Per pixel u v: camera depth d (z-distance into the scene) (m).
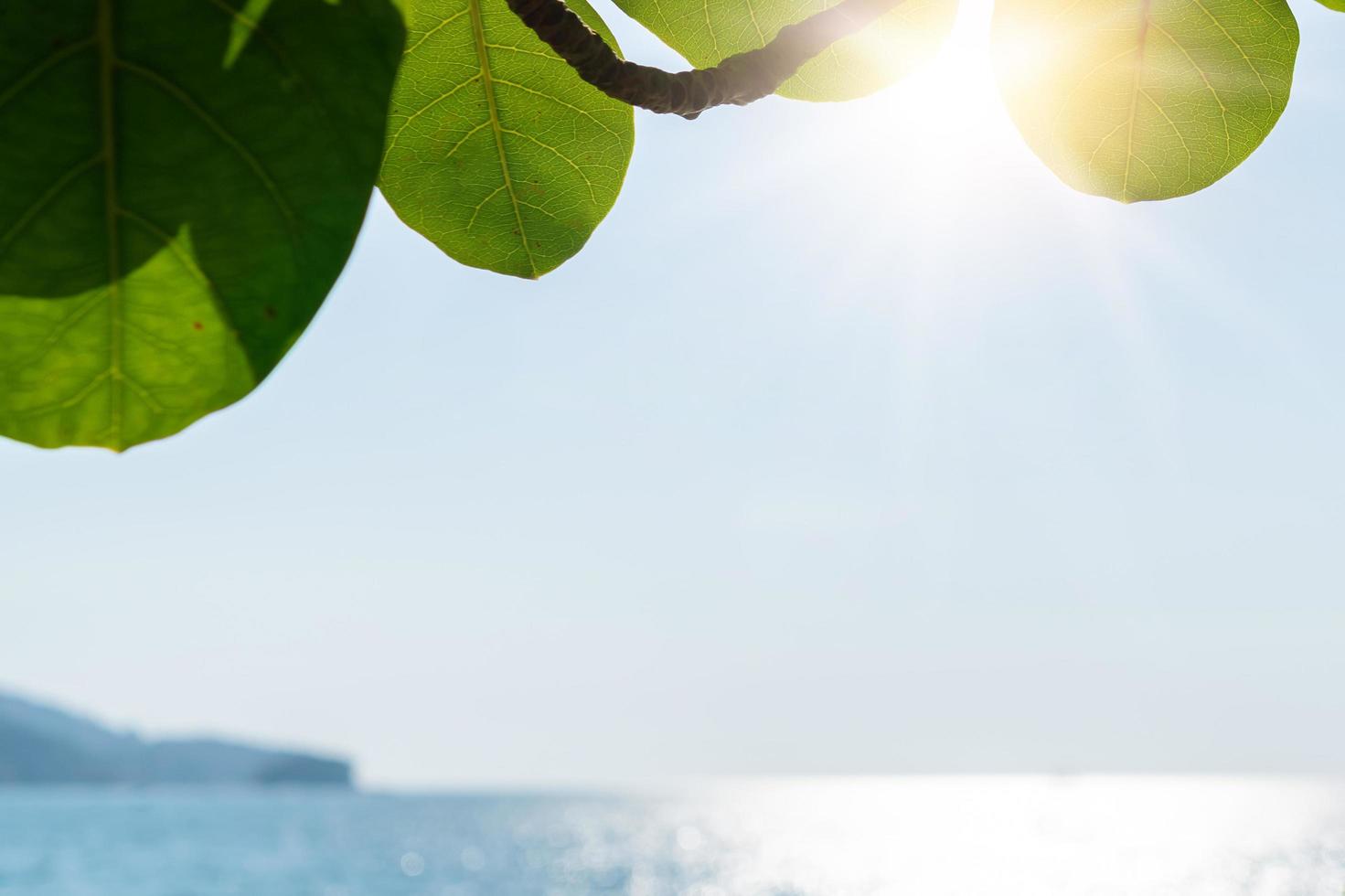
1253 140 0.76
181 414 0.57
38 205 0.55
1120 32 0.76
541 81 0.75
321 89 0.56
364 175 0.57
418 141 0.75
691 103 0.69
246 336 0.57
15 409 0.56
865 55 0.76
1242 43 0.75
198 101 0.56
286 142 0.56
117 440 0.57
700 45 0.76
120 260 0.56
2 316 0.56
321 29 0.56
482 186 0.76
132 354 0.56
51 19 0.55
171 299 0.56
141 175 0.56
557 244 0.77
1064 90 0.77
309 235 0.56
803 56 0.71
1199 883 30.19
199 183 0.56
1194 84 0.76
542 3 0.67
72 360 0.56
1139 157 0.77
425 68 0.74
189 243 0.56
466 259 0.77
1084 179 0.78
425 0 0.74
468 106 0.75
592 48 0.67
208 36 0.56
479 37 0.74
